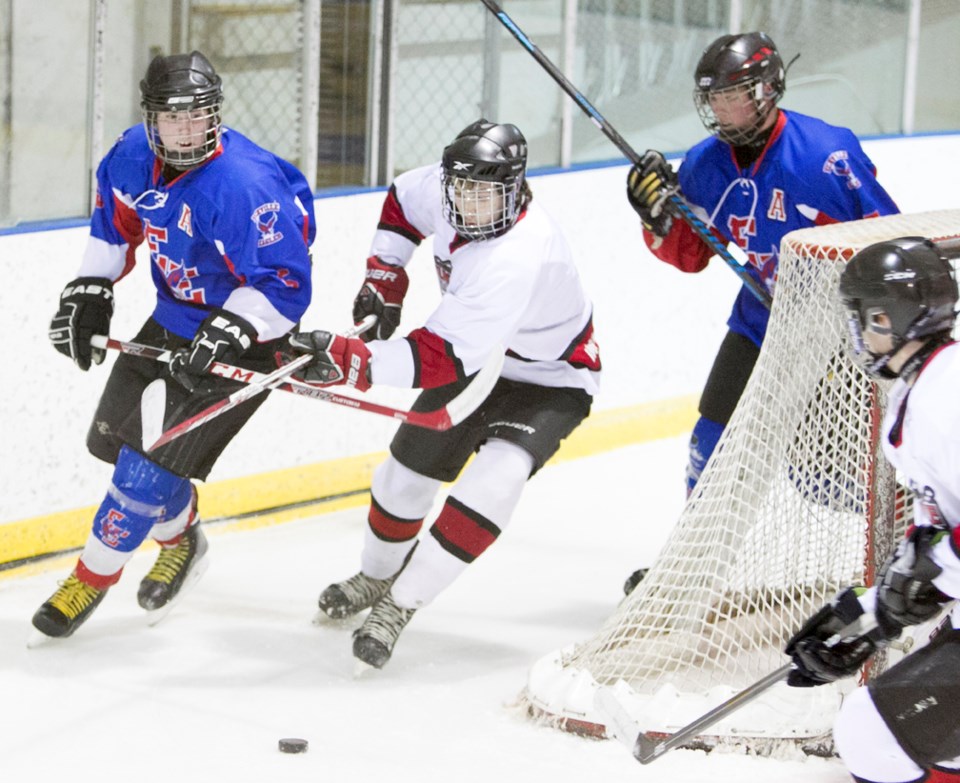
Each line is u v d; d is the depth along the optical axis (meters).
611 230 20.36
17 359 15.06
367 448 18.06
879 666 10.76
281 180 12.11
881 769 8.77
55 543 15.48
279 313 11.94
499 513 12.16
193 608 14.09
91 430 12.98
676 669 11.51
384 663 12.22
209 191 11.78
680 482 19.25
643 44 21.55
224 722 11.41
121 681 12.16
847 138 12.86
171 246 12.15
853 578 11.81
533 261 11.53
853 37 24.34
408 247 13.16
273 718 11.52
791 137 12.91
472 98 19.59
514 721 11.55
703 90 12.60
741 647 11.52
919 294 8.25
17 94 15.45
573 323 12.41
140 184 12.06
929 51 25.25
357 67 18.06
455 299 11.48
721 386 13.57
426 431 12.77
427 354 11.44
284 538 16.59
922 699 8.59
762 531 11.59
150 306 16.19
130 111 16.59
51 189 15.90
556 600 14.78
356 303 13.16
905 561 8.41
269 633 13.44
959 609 8.70
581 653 11.93
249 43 17.25
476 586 15.12
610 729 9.82
